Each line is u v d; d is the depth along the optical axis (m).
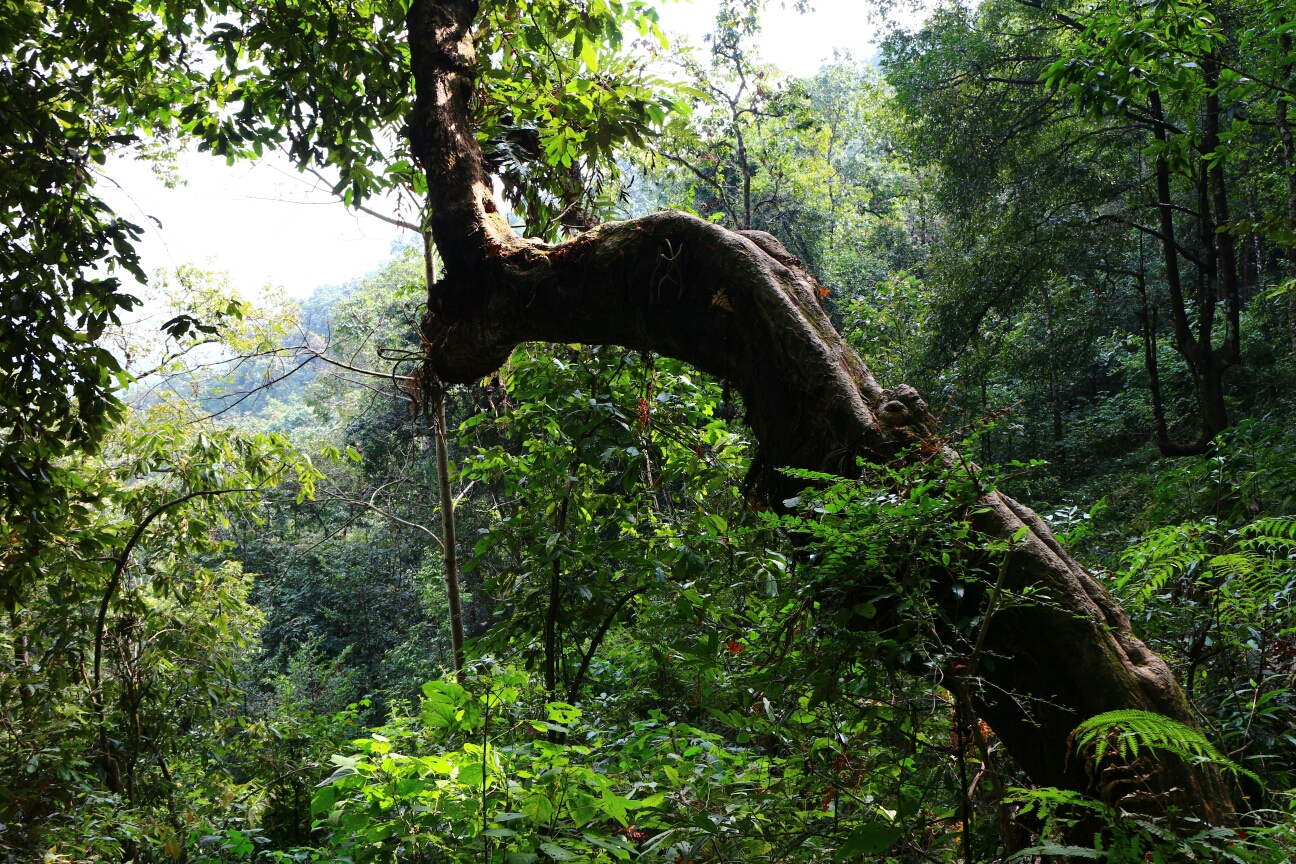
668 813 2.46
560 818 2.37
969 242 13.60
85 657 6.46
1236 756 2.07
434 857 2.38
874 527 1.76
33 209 4.46
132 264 4.69
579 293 3.15
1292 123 6.54
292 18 4.79
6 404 4.67
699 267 2.85
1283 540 2.51
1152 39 5.59
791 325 2.48
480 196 3.69
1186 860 1.49
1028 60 13.18
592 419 4.43
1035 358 14.30
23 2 4.67
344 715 7.63
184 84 5.31
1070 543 2.54
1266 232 5.73
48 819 4.56
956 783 2.09
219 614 7.34
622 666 5.23
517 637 4.48
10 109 4.55
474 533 18.89
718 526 3.77
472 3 4.18
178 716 7.08
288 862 4.21
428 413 4.14
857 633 1.87
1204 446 10.69
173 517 7.10
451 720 2.48
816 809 2.31
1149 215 13.74
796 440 2.47
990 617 1.75
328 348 9.30
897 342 13.95
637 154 5.50
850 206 25.31
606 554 4.35
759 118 17.95
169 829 5.18
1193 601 2.67
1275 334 13.40
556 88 4.83
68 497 5.48
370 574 21.42
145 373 7.74
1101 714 1.60
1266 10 5.57
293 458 7.47
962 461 1.82
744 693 2.79
